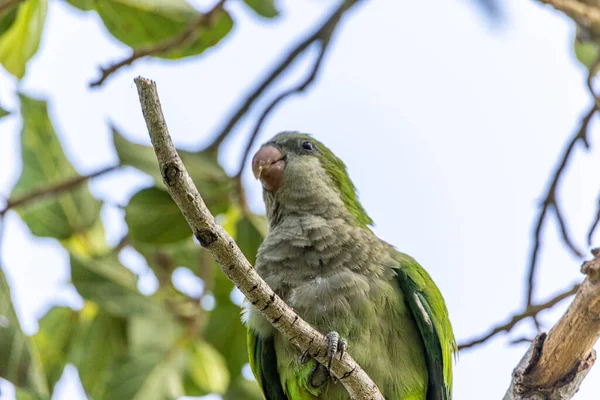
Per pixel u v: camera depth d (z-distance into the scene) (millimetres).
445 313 10445
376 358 9719
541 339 7863
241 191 12000
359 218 11320
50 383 12336
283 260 10156
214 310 12781
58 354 12414
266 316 7676
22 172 12469
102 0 11875
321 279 9891
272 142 11742
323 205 11031
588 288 7270
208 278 12398
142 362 11906
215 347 12742
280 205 11258
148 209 11469
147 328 12031
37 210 12391
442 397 10281
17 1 10656
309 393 9867
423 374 10141
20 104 12477
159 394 11852
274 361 10352
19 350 10812
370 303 9750
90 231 12641
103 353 12398
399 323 9922
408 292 10039
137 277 12492
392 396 9875
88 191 12703
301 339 7938
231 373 12703
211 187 11867
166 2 11953
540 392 7938
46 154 12539
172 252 12805
